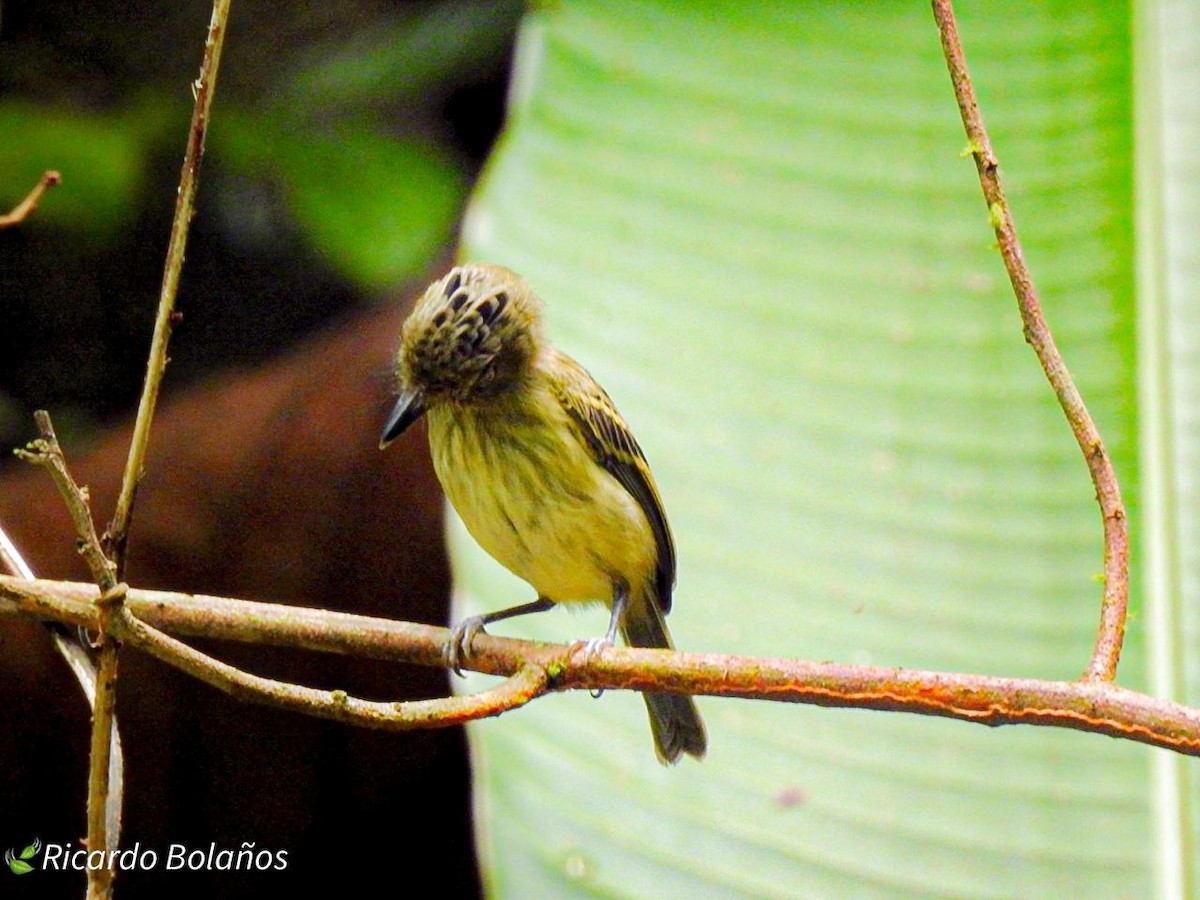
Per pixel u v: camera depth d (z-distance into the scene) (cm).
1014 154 1050
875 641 891
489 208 1045
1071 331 977
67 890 1284
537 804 829
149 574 1294
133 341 1703
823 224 1036
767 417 970
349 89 1673
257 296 1719
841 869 816
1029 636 883
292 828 1340
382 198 1631
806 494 941
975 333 988
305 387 1380
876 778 843
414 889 1360
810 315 1005
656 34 1108
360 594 1327
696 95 1083
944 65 1090
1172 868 796
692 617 912
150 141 1633
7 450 1641
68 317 1686
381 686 1331
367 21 1722
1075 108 1055
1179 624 844
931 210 1034
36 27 1623
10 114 1545
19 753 1266
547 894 798
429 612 1323
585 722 866
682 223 1040
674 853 824
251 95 1675
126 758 1295
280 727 1315
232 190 1694
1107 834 812
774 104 1080
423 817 1359
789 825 831
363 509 1328
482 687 881
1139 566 892
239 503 1322
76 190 1535
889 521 929
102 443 1552
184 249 581
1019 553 910
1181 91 1002
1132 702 624
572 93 1088
